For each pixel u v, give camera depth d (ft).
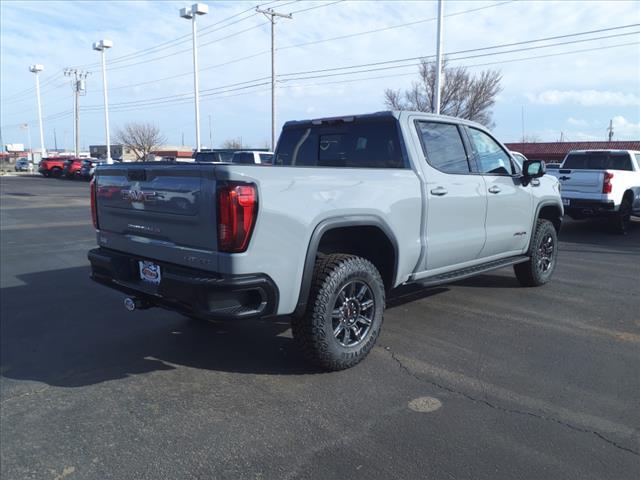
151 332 17.03
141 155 223.10
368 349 13.87
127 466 9.68
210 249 11.40
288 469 9.45
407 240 14.83
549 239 21.75
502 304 19.42
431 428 10.71
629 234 38.83
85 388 12.98
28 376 13.79
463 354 14.60
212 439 10.48
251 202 11.03
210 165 11.38
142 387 12.94
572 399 11.88
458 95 118.32
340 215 12.85
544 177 21.47
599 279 23.43
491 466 9.38
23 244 34.99
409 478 9.10
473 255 17.76
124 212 13.82
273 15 114.32
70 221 47.98
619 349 14.88
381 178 14.02
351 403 11.84
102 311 19.52
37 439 10.68
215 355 14.90
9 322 18.28
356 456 9.78
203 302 11.22
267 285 11.51
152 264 13.04
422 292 21.16
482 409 11.46
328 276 12.70
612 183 36.24
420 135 15.79
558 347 15.06
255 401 12.03
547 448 9.93
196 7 104.17
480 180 17.40
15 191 91.40
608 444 10.03
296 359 14.47
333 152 17.28
